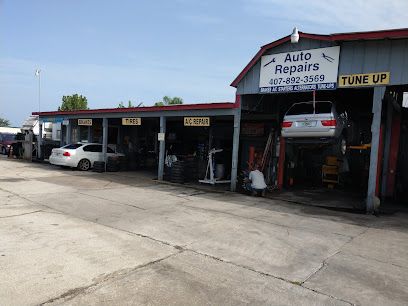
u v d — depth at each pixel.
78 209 8.88
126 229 7.14
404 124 14.19
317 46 11.11
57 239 6.21
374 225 8.52
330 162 15.35
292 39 11.09
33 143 24.53
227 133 18.52
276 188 14.12
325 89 10.94
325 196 12.86
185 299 4.16
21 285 4.32
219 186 14.65
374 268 5.53
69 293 4.18
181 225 7.65
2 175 14.98
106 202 9.95
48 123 25.30
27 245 5.80
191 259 5.54
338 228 8.03
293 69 11.69
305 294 4.48
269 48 12.21
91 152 18.59
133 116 17.12
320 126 11.16
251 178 12.62
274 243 6.61
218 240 6.64
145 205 9.77
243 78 13.03
